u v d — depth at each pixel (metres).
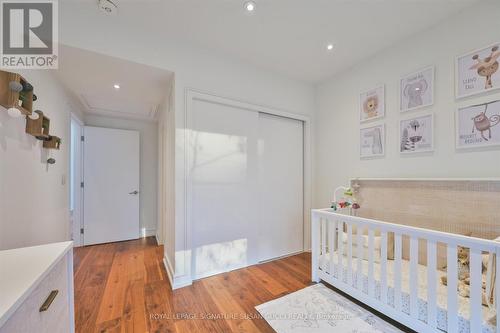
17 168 1.42
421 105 1.99
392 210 2.17
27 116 1.51
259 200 2.69
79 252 3.04
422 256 1.88
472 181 1.67
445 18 1.84
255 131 2.59
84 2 1.67
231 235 2.41
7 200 1.31
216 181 2.31
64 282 1.03
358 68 2.55
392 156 2.21
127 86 2.45
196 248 2.19
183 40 2.11
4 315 0.56
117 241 3.56
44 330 0.82
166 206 2.61
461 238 1.18
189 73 2.14
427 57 1.96
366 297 1.64
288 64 2.57
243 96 2.48
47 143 1.84
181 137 2.08
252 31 1.99
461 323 1.19
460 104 1.76
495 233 1.56
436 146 1.89
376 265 1.85
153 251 3.08
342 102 2.74
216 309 1.71
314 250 2.13
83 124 3.38
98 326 1.51
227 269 2.38
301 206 3.06
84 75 2.15
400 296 1.44
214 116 2.30
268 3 1.67
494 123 1.59
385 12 1.77
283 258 2.82
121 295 1.91
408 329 1.47
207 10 1.73
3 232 1.27
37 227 1.72
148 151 4.01
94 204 3.41
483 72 1.64
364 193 2.42
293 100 2.91
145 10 1.72
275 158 2.84
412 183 2.03
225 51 2.31
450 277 1.21
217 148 2.32
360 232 1.69
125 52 1.85
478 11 1.67
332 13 1.78
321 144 3.03
